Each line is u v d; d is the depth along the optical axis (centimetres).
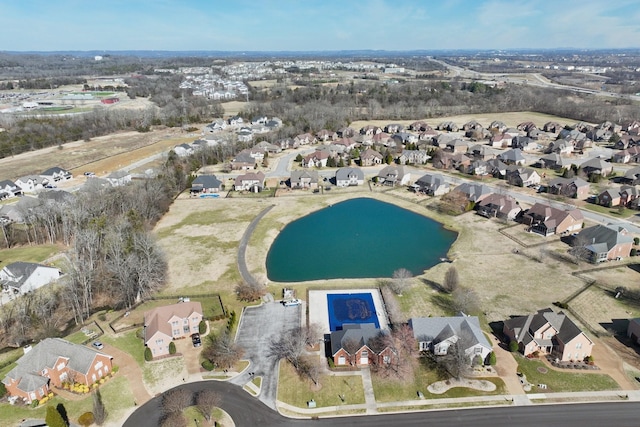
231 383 5916
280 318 7350
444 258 9525
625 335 6725
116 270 7912
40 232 10706
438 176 13625
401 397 5641
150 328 6544
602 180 14062
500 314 7294
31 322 7281
